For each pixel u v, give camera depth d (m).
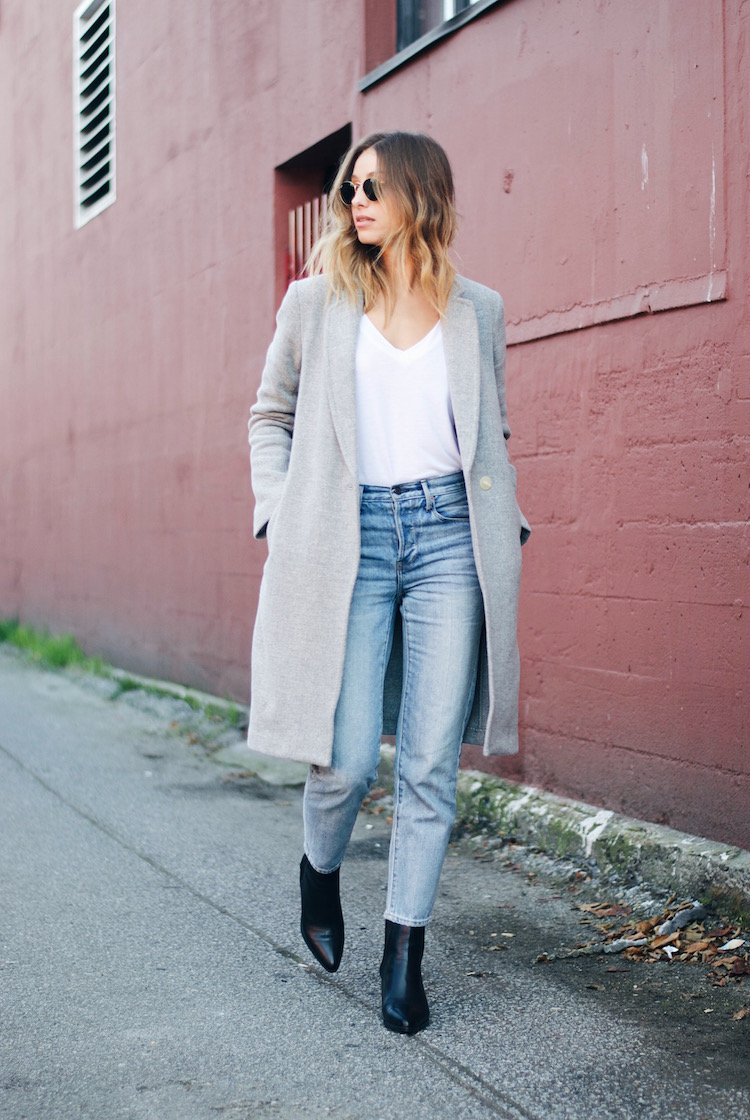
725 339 3.13
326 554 2.29
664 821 3.37
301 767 5.14
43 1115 2.02
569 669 3.75
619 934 2.94
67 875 3.51
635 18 3.43
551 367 3.81
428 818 2.36
